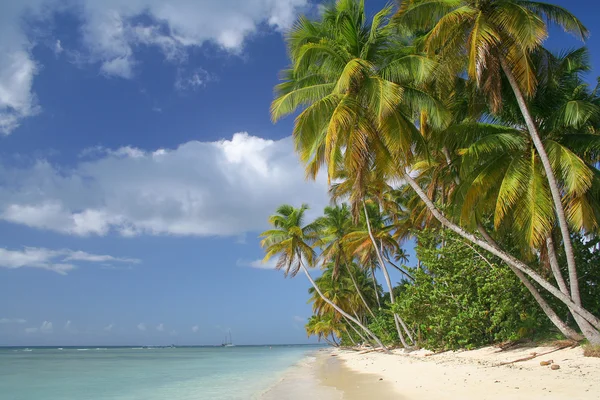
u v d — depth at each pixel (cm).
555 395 1025
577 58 1756
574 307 1470
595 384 1108
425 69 1537
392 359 2944
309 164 1750
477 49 1408
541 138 1670
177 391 1948
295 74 1859
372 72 1667
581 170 1425
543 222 1466
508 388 1171
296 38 1764
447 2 1530
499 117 1798
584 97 1741
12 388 2189
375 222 3684
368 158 1616
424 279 2597
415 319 2656
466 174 1759
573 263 1491
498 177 1658
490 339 2238
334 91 1580
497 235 2036
